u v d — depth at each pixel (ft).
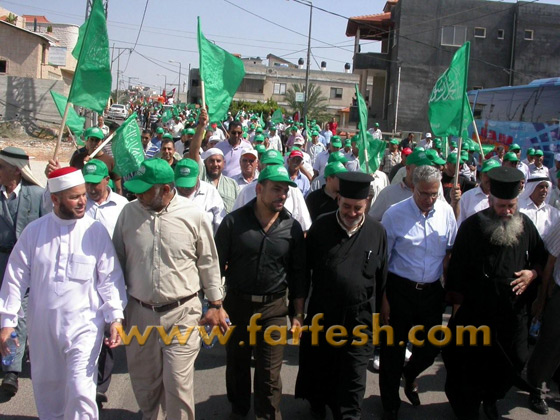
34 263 11.90
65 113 16.17
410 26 123.65
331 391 14.55
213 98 20.51
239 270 13.70
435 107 20.99
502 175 14.16
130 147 21.02
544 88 67.51
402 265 15.07
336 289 13.73
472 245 14.61
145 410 13.01
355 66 132.57
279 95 191.11
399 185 20.15
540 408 15.76
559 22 123.95
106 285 12.10
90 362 11.85
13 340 13.99
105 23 16.42
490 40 124.36
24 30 111.65
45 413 12.23
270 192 13.33
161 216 12.29
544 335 15.48
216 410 15.42
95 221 12.38
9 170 15.85
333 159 21.84
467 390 14.89
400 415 15.51
